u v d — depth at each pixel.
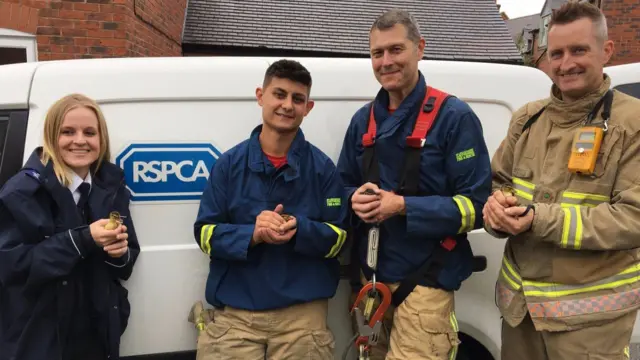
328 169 1.98
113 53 5.66
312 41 10.46
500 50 11.70
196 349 2.11
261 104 1.95
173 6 8.41
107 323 1.88
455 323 1.95
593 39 1.67
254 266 1.91
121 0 5.62
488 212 1.73
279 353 1.92
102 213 1.88
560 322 1.73
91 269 1.86
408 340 1.87
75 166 1.83
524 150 1.90
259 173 1.92
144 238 2.07
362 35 11.10
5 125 2.04
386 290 1.90
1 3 5.19
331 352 1.99
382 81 1.89
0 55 5.37
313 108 2.21
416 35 1.87
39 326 1.77
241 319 1.91
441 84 2.28
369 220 1.82
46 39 5.50
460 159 1.85
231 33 10.00
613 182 1.66
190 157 2.10
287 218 1.81
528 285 1.80
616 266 1.70
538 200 1.80
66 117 1.80
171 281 2.08
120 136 2.06
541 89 2.36
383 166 1.94
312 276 1.93
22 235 1.74
